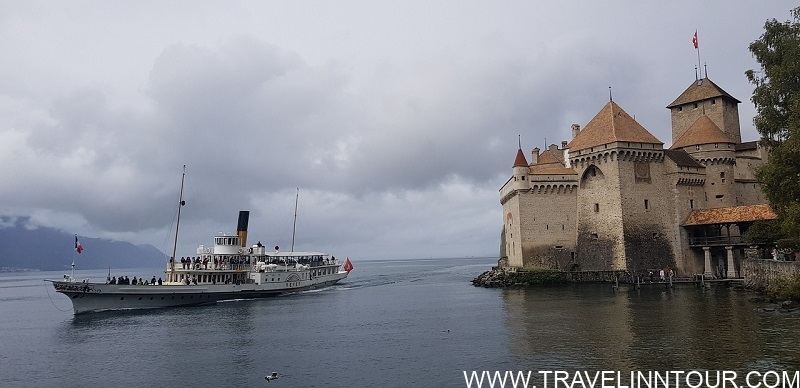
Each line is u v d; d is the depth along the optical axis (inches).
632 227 3373.5
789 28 2174.0
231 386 1272.1
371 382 1253.7
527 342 1584.6
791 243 2295.8
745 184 3622.0
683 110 4065.0
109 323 2359.7
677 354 1334.9
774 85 2107.5
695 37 4072.3
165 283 3070.9
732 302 2174.0
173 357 1614.2
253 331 2062.0
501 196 4185.5
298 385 1254.9
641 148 3430.1
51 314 2984.7
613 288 2979.8
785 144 1948.8
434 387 1188.5
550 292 2997.0
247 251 3794.3
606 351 1411.2
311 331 2025.1
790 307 1903.3
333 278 4736.7
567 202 3619.6
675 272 3383.4
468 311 2402.8
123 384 1327.5
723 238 3262.8
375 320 2274.9
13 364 1581.0
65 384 1346.0
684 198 3467.0
